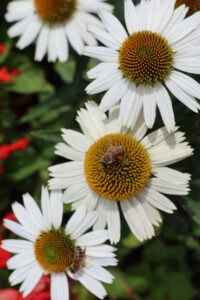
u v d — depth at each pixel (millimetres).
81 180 388
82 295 460
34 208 396
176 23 375
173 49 374
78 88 476
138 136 383
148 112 372
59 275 390
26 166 497
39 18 476
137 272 496
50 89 528
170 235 446
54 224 392
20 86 528
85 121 392
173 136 376
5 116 525
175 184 376
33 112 503
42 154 502
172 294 489
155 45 371
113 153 371
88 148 389
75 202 388
